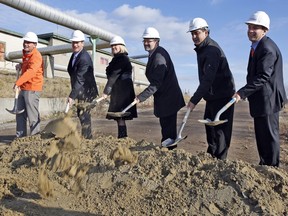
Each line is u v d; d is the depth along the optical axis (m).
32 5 9.77
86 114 5.54
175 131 4.82
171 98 4.68
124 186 3.31
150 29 4.62
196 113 15.93
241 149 6.45
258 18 3.70
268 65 3.62
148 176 3.37
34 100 5.89
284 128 9.45
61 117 4.93
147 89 4.54
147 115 14.45
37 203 3.20
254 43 3.82
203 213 2.86
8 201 3.23
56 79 21.47
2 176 3.70
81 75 5.62
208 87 4.07
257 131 3.91
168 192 3.12
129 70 5.43
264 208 2.74
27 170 3.96
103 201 3.21
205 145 6.79
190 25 4.20
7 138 7.38
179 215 2.88
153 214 2.93
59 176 3.73
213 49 4.10
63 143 4.27
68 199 3.33
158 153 3.77
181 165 3.43
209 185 3.08
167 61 4.62
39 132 5.46
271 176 3.17
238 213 2.79
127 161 3.71
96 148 4.16
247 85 3.69
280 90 3.79
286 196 2.98
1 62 23.47
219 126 4.34
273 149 3.87
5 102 10.65
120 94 5.34
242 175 3.06
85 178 3.59
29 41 5.70
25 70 5.89
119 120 5.44
